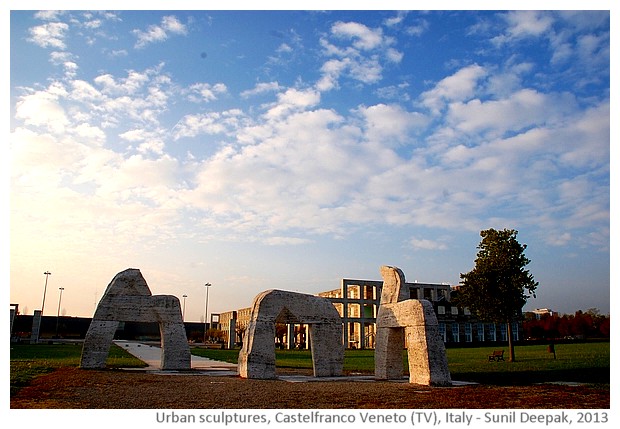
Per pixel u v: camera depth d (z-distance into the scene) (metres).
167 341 34.91
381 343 31.47
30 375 27.98
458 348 73.81
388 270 32.41
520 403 19.56
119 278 35.16
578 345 67.38
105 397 20.55
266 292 32.12
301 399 20.41
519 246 42.59
